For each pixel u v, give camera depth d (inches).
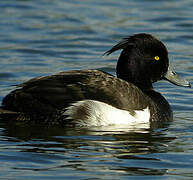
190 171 329.7
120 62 471.2
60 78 431.8
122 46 468.8
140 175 322.7
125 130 417.7
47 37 758.5
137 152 363.6
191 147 376.8
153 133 412.8
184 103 514.6
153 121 445.4
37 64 641.0
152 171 328.8
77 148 369.1
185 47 719.7
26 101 419.5
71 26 810.2
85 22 829.8
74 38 754.8
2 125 422.0
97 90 427.8
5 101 426.9
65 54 687.1
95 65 637.3
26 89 425.4
